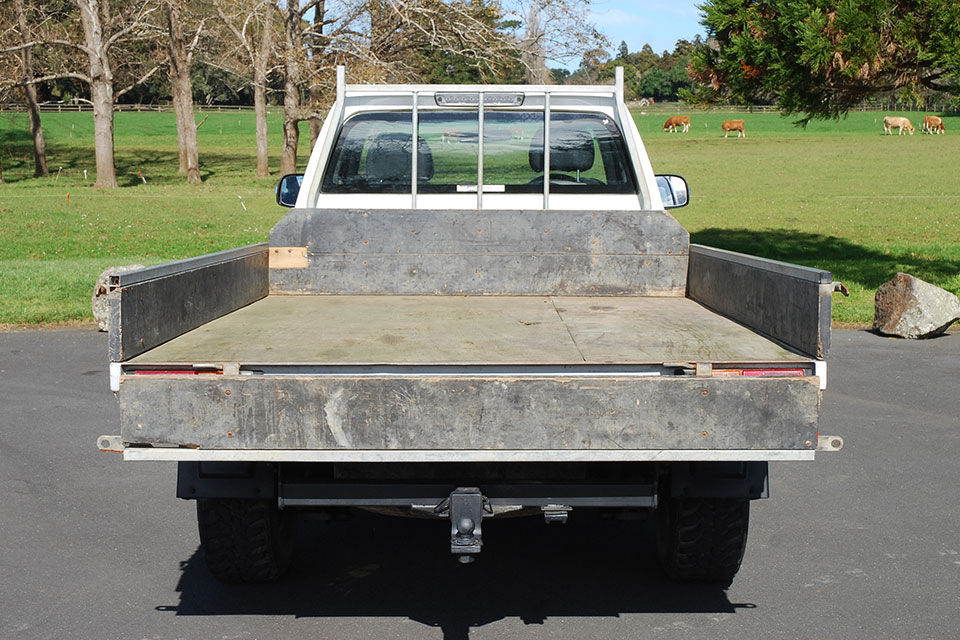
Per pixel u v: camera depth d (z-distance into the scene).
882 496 6.13
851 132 84.88
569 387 3.32
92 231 23.78
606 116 6.11
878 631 4.23
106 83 38.44
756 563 5.06
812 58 12.83
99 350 10.61
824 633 4.21
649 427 3.33
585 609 4.50
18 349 10.65
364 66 31.34
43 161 46.53
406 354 3.77
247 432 3.34
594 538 5.55
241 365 3.41
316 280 5.65
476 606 4.55
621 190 6.14
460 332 4.36
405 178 6.10
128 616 4.40
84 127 83.00
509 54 30.89
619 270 5.61
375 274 5.64
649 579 4.88
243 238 22.81
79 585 4.76
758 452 3.34
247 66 40.34
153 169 51.06
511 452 3.35
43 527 5.59
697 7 14.52
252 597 4.65
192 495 4.01
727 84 14.80
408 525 5.80
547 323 4.64
